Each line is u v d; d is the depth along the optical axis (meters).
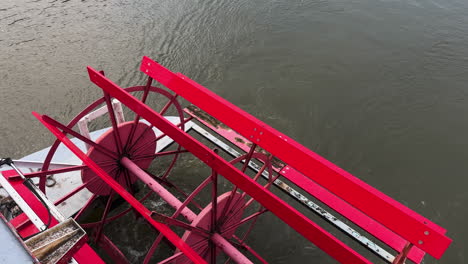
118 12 18.66
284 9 19.84
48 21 17.78
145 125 8.45
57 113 13.22
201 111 10.27
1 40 16.33
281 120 13.90
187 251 5.81
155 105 13.95
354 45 17.53
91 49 16.06
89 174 7.80
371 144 13.02
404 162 12.37
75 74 14.80
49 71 14.86
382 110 14.27
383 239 7.84
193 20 18.41
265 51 16.91
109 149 7.93
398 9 20.30
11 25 17.36
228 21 18.55
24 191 5.73
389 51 17.16
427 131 13.40
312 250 9.41
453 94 14.91
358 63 16.48
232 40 17.42
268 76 15.68
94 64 15.27
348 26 18.80
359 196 5.78
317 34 18.16
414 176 11.91
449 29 18.64
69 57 15.59
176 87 7.77
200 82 15.21
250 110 14.27
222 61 16.25
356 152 12.75
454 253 9.86
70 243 3.72
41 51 15.83
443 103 14.51
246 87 15.16
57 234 3.79
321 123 13.80
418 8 20.42
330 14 19.70
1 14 18.17
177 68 15.62
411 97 14.80
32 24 17.52
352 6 20.45
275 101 14.64
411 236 5.32
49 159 7.29
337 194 6.05
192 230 6.45
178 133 6.27
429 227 5.09
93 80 7.30
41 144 12.26
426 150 12.77
